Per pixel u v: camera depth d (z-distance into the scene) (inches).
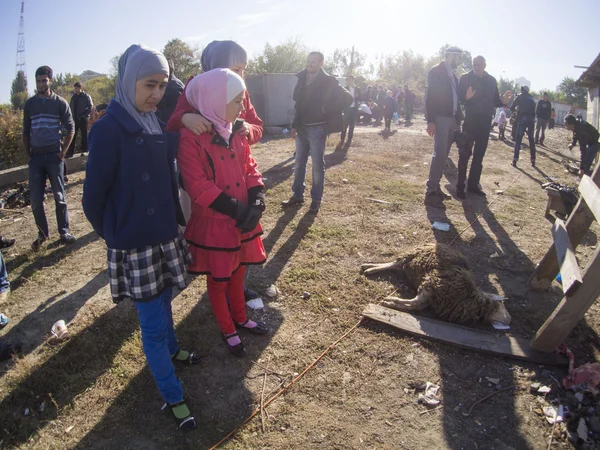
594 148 322.7
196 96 99.6
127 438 94.3
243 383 110.0
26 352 121.9
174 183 95.9
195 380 110.8
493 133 619.8
